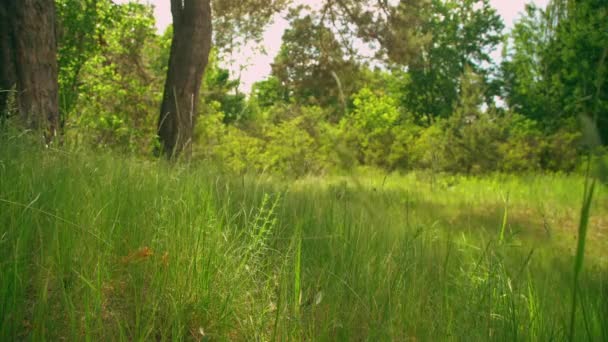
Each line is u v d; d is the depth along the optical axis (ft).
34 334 5.72
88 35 45.44
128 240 8.53
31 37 21.91
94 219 7.97
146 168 12.59
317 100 74.84
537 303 8.05
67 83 43.04
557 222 26.81
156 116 52.19
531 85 116.88
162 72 57.11
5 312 5.83
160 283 7.27
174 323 6.54
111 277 7.47
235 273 7.61
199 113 57.31
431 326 7.47
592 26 94.73
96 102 46.11
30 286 7.13
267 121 59.47
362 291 8.11
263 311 6.89
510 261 9.33
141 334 5.92
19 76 21.59
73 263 7.27
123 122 42.24
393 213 12.08
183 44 41.01
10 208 7.65
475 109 80.64
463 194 44.60
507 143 75.15
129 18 52.44
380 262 9.05
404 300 8.11
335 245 9.55
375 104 116.98
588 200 3.01
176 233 8.20
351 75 72.74
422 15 74.02
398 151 83.87
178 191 9.83
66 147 12.52
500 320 7.58
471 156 73.10
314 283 8.41
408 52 71.92
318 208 12.09
